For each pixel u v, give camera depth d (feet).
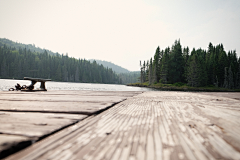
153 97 11.68
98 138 3.10
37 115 4.96
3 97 10.39
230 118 4.90
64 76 455.63
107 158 2.31
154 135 3.30
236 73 215.92
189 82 210.18
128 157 2.34
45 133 3.14
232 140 3.07
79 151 2.54
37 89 17.47
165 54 234.38
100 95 12.96
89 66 548.72
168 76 237.25
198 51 299.99
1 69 385.91
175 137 3.20
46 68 448.24
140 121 4.46
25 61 414.62
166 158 2.32
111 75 592.19
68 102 8.11
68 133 3.38
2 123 3.91
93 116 5.08
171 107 6.99
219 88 197.57
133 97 11.51
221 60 219.61
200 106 7.38
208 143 2.91
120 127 3.86
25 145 2.69
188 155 2.43
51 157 2.36
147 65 324.39
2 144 2.44
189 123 4.28
